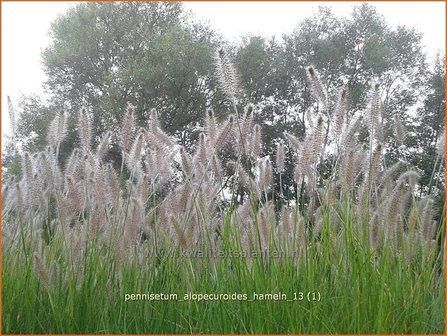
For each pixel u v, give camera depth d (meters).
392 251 3.32
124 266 3.54
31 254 3.70
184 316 3.24
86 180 3.91
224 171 4.18
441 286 3.14
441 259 3.23
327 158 3.89
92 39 13.57
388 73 11.40
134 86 12.17
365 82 11.02
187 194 3.65
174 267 3.50
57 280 3.46
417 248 3.41
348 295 2.97
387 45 11.44
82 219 3.96
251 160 3.87
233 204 3.59
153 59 12.82
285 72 11.54
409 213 3.72
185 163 3.80
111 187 3.83
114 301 3.41
